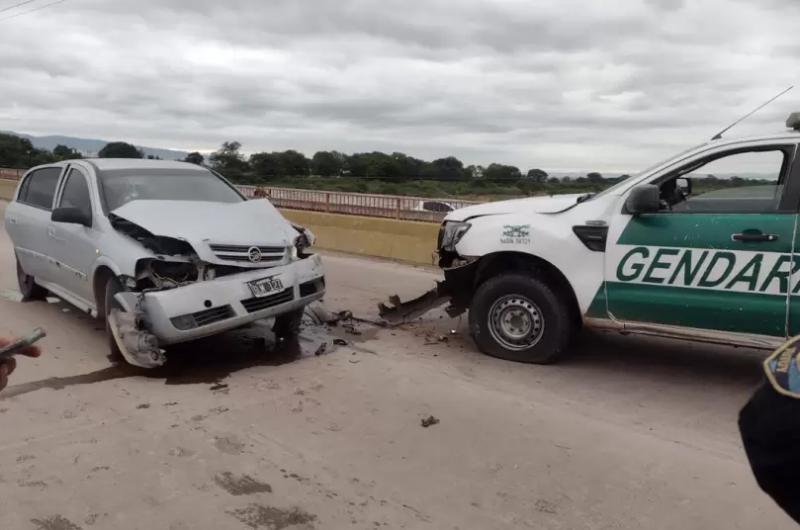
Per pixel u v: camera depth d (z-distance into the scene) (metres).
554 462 3.83
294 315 6.36
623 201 5.21
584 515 3.27
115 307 5.48
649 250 5.04
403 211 12.92
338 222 13.12
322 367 5.56
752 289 4.68
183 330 5.16
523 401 4.80
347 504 3.35
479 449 3.99
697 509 3.33
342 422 4.38
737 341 4.82
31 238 7.29
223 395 4.86
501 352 5.80
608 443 4.10
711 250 4.80
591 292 5.30
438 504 3.36
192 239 5.36
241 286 5.42
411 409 4.62
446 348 6.20
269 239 5.80
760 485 1.29
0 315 7.28
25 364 5.50
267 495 3.42
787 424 1.19
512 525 3.17
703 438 4.20
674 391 5.09
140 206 5.82
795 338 1.32
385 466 3.76
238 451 3.92
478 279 6.11
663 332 5.10
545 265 5.69
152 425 4.29
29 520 3.15
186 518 3.19
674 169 5.09
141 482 3.53
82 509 3.26
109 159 7.11
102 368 5.46
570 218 5.43
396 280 9.80
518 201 6.09
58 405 4.61
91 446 3.96
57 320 7.08
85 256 5.95
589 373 5.49
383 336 6.63
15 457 3.80
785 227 4.56
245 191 16.11
